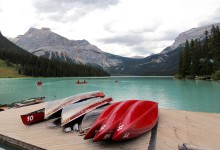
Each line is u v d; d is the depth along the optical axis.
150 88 50.81
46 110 15.04
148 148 9.89
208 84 54.66
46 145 10.89
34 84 74.88
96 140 10.23
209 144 10.15
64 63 189.25
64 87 60.16
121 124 10.66
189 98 32.84
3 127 14.07
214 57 78.00
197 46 92.00
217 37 76.94
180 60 99.62
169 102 29.94
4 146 12.48
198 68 87.12
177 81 75.94
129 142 10.69
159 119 14.09
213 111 23.75
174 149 9.71
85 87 59.16
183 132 11.66
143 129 11.23
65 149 10.30
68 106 14.66
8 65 173.50
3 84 75.56
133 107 12.40
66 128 12.77
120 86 60.38
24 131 13.20
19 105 24.77
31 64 173.50
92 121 12.55
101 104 15.67
